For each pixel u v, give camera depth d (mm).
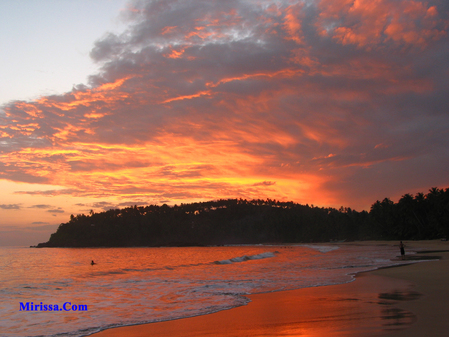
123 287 17891
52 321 10195
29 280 22172
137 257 65000
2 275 26703
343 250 64625
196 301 13125
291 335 7516
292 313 10094
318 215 190125
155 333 8461
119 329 9070
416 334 6840
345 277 19391
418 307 9906
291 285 16844
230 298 13539
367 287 14852
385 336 6754
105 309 11984
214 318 9992
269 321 9227
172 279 21469
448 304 10367
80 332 8859
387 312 9344
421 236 106312
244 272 25281
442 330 7180
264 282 18438
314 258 40562
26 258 62188
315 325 8320
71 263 45906
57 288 17844
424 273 19406
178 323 9578
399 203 117875
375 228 136750
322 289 15047
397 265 25859
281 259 41406
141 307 12242
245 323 9133
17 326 9641
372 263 29266
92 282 20469
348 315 9234
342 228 159750
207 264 38062
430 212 104688
